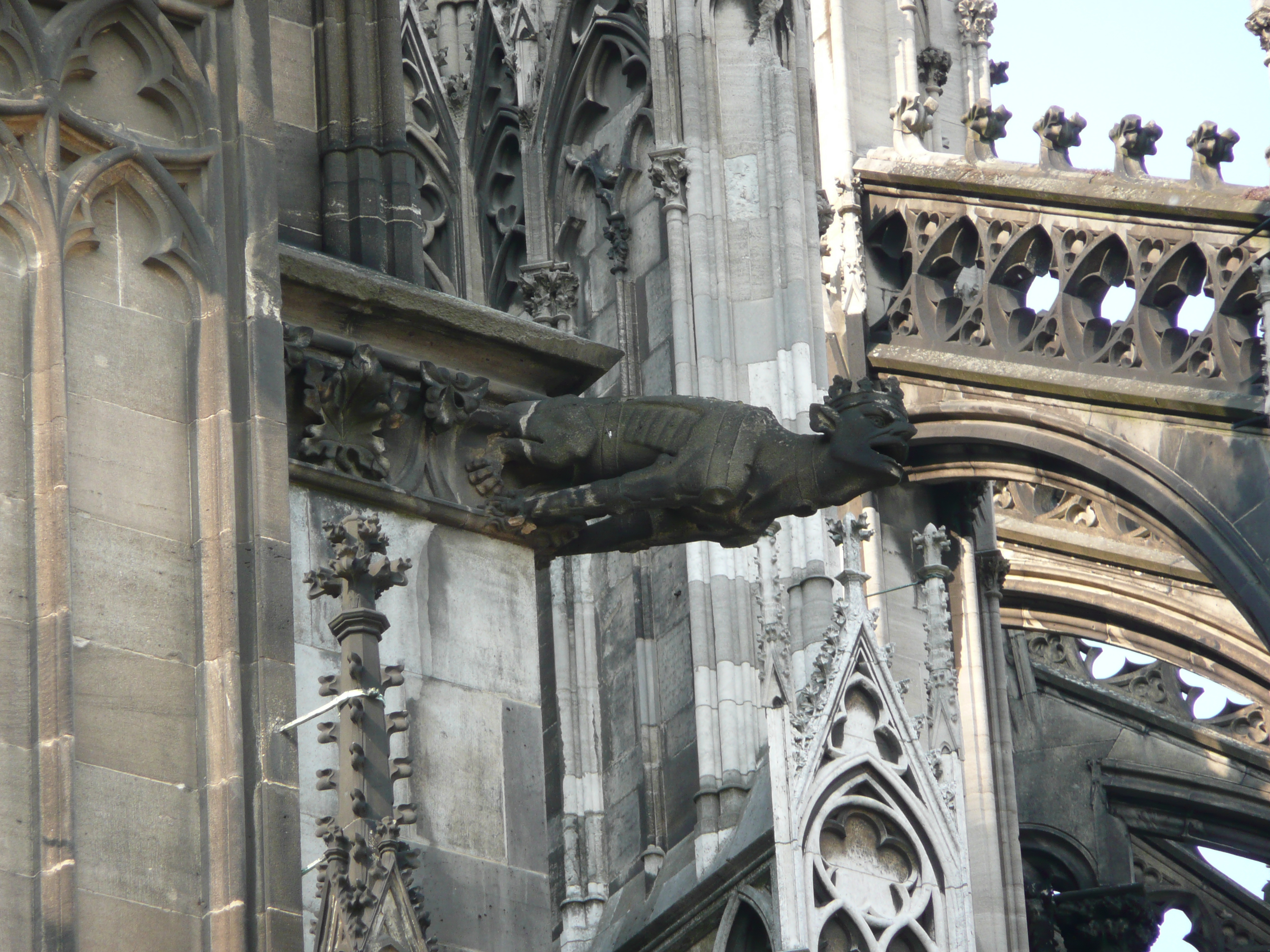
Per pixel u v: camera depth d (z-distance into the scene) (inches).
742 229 3105.3
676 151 3125.0
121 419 1493.6
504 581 1681.8
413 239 1761.8
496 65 3476.9
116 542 1464.1
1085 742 3946.9
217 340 1534.2
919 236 3442.4
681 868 2827.3
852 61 3624.5
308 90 1782.7
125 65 1584.6
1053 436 3218.5
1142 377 3157.0
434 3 3619.6
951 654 2847.0
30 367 1466.5
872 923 2581.2
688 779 2874.0
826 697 2647.6
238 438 1518.2
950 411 3304.6
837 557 2913.4
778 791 2600.9
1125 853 3865.7
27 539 1433.3
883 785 2645.2
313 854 1504.7
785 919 2554.1
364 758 1421.0
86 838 1387.8
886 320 3420.3
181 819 1422.2
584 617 3061.0
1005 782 3344.0
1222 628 3786.9
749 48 3189.0
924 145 3747.5
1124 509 3184.1
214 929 1396.4
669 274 3100.4
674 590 2962.6
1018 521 3865.7
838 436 1691.7
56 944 1348.4
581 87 3316.9
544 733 3031.5
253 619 1475.1
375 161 1768.0
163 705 1440.7
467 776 1600.6
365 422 1658.5
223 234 1566.2
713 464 1694.1
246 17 1619.1
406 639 1620.3
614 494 1694.1
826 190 3494.1
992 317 3329.2
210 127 1588.3
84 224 1513.3
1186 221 3154.5
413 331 1700.3
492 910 1569.9
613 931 2854.3
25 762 1386.6
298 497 1615.4
